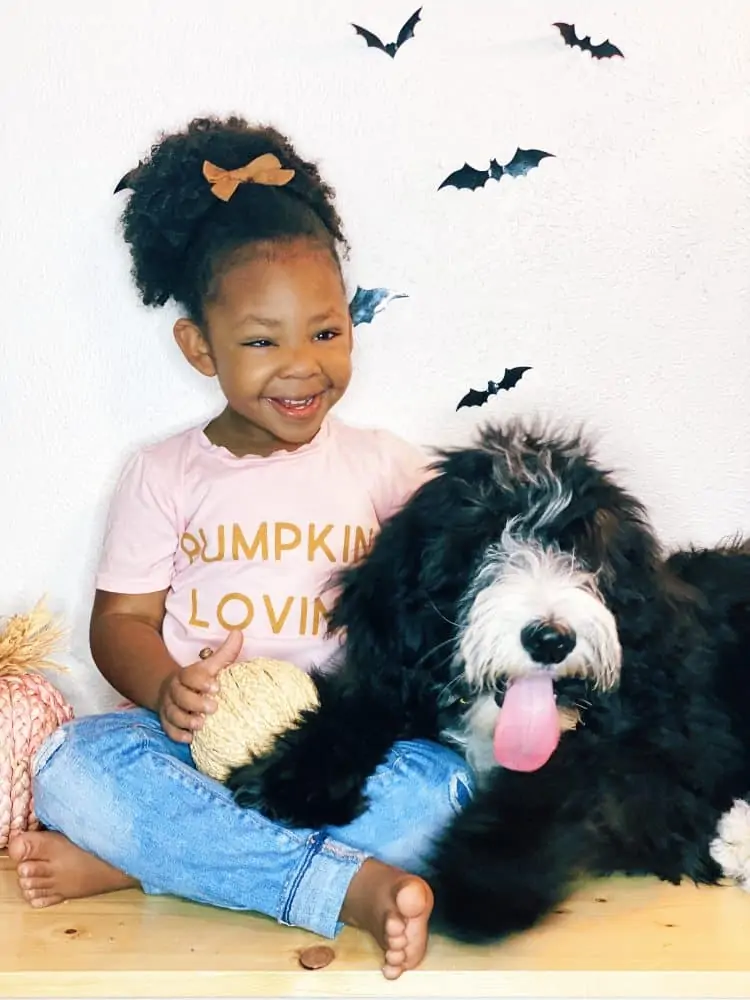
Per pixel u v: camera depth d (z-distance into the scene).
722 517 1.90
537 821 1.46
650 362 1.87
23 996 1.34
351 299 1.84
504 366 1.86
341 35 1.79
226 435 1.81
